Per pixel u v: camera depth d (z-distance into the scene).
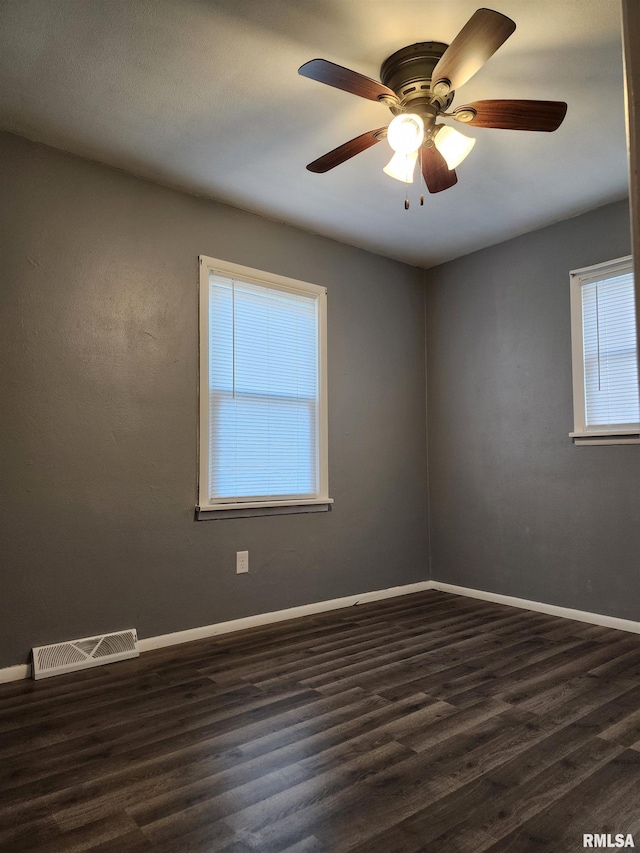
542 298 3.81
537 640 3.12
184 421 3.19
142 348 3.05
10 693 2.43
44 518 2.70
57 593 2.72
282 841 1.46
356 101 2.46
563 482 3.65
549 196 3.38
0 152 2.66
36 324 2.72
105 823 1.54
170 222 3.20
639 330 0.59
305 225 3.76
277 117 2.58
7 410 2.62
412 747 1.93
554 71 2.30
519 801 1.62
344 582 3.90
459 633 3.25
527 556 3.83
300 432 3.75
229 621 3.31
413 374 4.49
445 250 4.24
